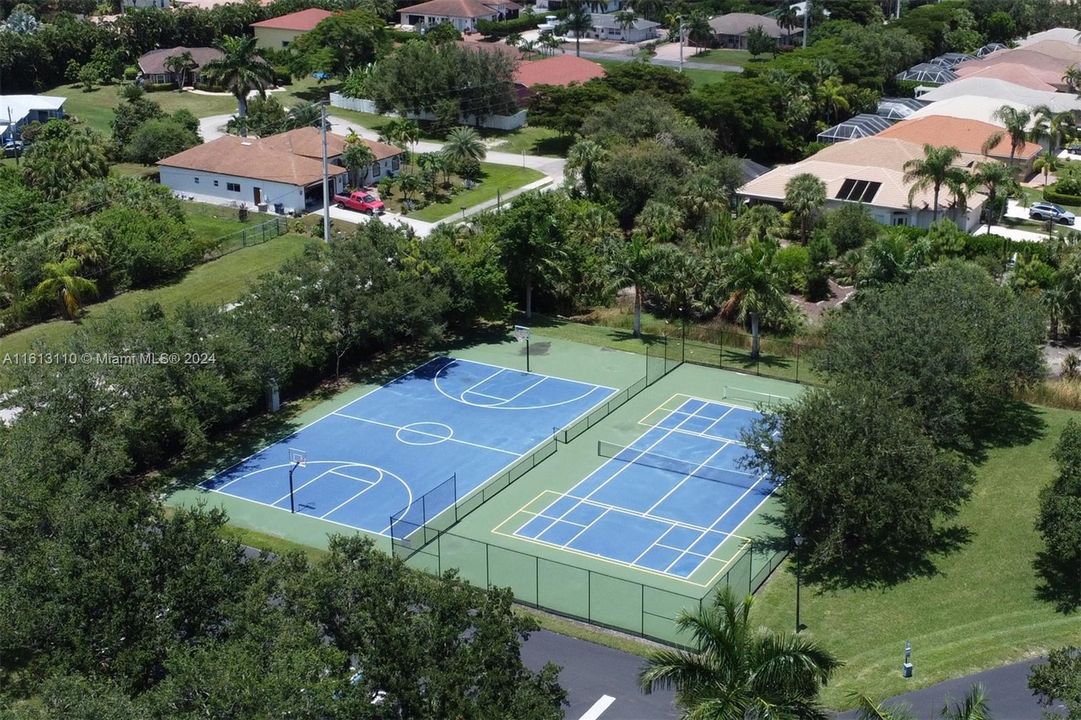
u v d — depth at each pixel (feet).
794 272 338.95
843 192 400.06
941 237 354.95
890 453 192.03
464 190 424.87
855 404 197.57
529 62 575.79
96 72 569.64
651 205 354.13
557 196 351.05
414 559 204.64
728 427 259.39
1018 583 193.57
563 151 482.69
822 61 523.70
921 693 161.68
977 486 229.04
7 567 156.04
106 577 141.38
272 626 130.52
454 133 435.12
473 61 504.02
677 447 249.55
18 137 465.06
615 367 292.40
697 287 321.93
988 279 281.74
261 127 460.14
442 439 253.24
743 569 200.34
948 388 220.23
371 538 212.43
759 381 284.20
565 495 229.45
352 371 288.10
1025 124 453.58
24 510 164.86
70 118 502.79
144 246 327.47
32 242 320.09
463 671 126.41
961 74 591.78
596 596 193.36
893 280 294.25
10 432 200.23
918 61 637.71
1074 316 309.22
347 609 132.16
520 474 237.66
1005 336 238.68
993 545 206.08
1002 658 169.58
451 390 278.26
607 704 163.22
